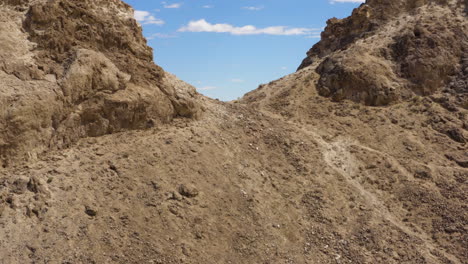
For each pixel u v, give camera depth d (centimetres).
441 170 2881
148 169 2188
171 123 2577
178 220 2023
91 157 2136
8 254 1655
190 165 2316
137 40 2694
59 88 2158
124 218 1934
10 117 1959
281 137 2880
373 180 2753
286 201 2394
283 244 2139
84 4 2502
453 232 2408
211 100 3052
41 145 2069
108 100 2305
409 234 2375
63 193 1912
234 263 1961
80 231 1811
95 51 2412
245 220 2175
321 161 2781
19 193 1847
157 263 1825
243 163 2514
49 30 2322
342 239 2266
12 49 2189
